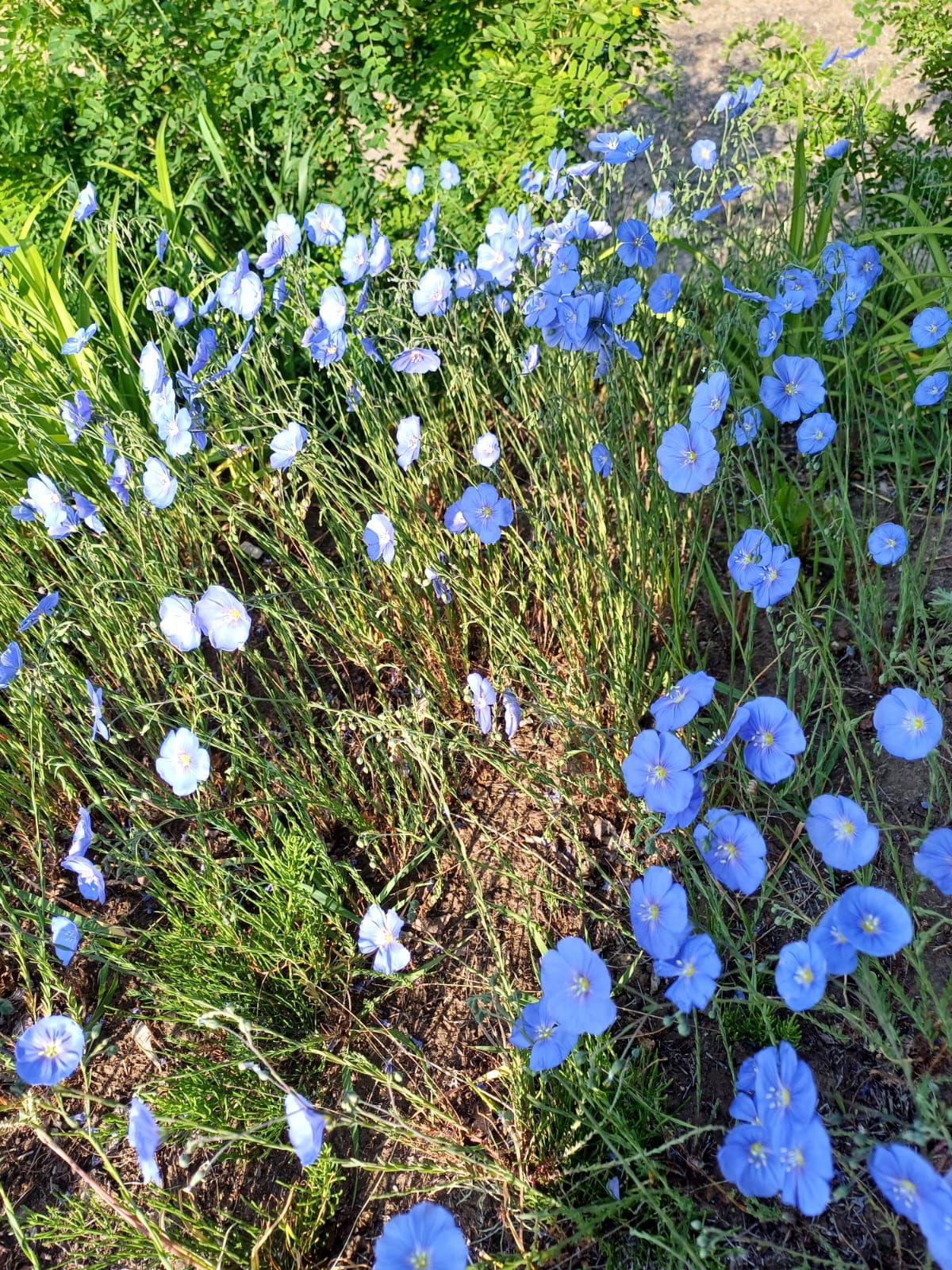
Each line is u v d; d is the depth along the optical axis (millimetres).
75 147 1185
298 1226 554
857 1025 512
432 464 866
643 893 482
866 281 768
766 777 514
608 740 713
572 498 816
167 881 737
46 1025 504
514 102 1021
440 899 700
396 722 683
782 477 861
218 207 1163
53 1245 584
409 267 1017
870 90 1079
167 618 637
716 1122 561
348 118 1158
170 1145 609
